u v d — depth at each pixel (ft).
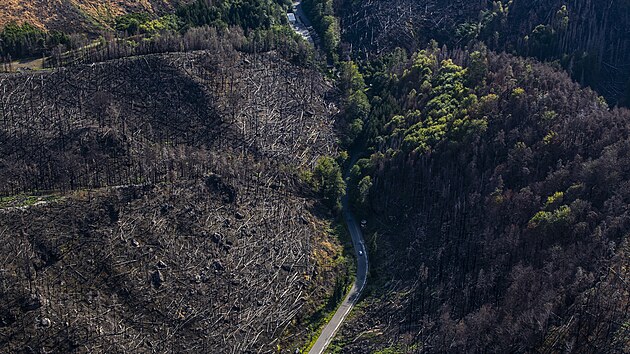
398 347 467.11
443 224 548.31
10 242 467.93
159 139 577.02
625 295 427.33
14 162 526.57
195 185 545.44
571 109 576.61
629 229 465.47
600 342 407.64
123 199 517.55
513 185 541.34
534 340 420.77
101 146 552.82
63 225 487.61
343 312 506.07
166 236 506.48
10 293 444.14
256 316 483.51
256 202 557.74
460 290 494.18
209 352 454.40
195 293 482.69
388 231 569.64
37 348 427.74
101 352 433.07
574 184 506.07
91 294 460.55
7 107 563.07
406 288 515.09
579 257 452.35
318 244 549.13
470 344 440.04
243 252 518.37
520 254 485.15
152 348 445.37
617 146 518.37
